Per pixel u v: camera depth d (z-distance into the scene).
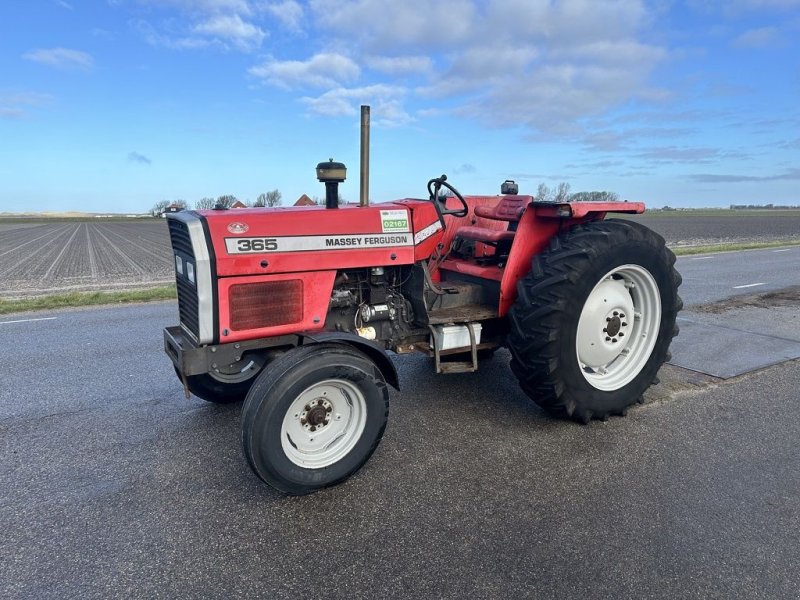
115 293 8.70
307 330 3.07
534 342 3.31
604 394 3.55
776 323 6.38
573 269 3.28
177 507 2.65
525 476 2.92
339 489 2.80
